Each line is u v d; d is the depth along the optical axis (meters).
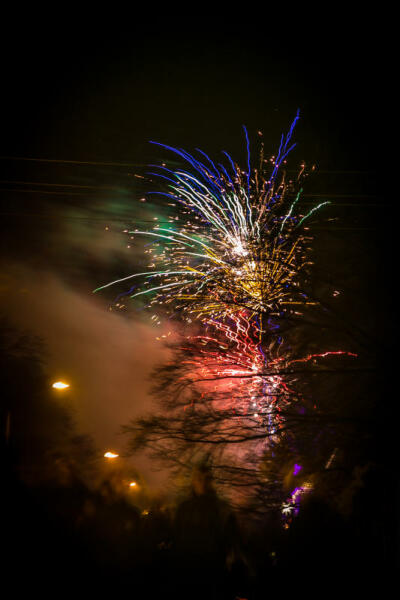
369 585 5.67
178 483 8.17
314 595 5.61
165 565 5.75
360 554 5.90
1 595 5.70
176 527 5.77
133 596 5.73
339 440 7.98
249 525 7.07
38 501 6.80
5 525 6.48
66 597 5.71
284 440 8.30
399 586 5.67
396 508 6.27
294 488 7.68
